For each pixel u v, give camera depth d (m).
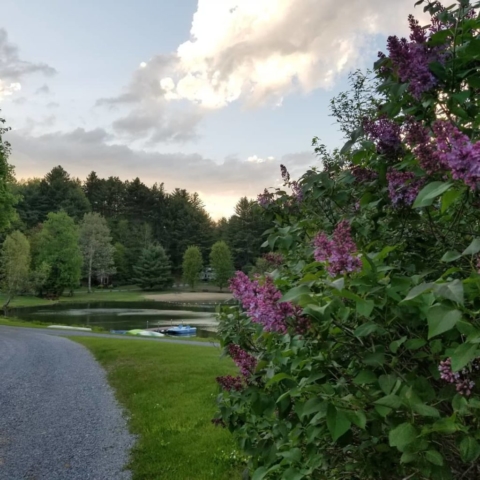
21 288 43.72
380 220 2.08
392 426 1.39
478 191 1.30
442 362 1.34
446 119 1.73
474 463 1.42
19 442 6.39
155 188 103.75
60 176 95.56
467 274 1.53
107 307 52.09
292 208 2.78
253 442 2.64
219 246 74.94
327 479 1.91
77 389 9.79
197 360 11.97
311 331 1.61
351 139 2.00
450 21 1.83
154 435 6.10
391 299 1.50
